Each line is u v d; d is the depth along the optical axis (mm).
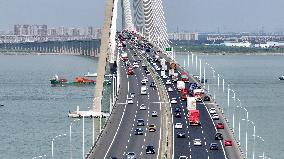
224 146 198875
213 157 184625
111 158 182250
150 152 190000
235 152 191375
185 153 189750
